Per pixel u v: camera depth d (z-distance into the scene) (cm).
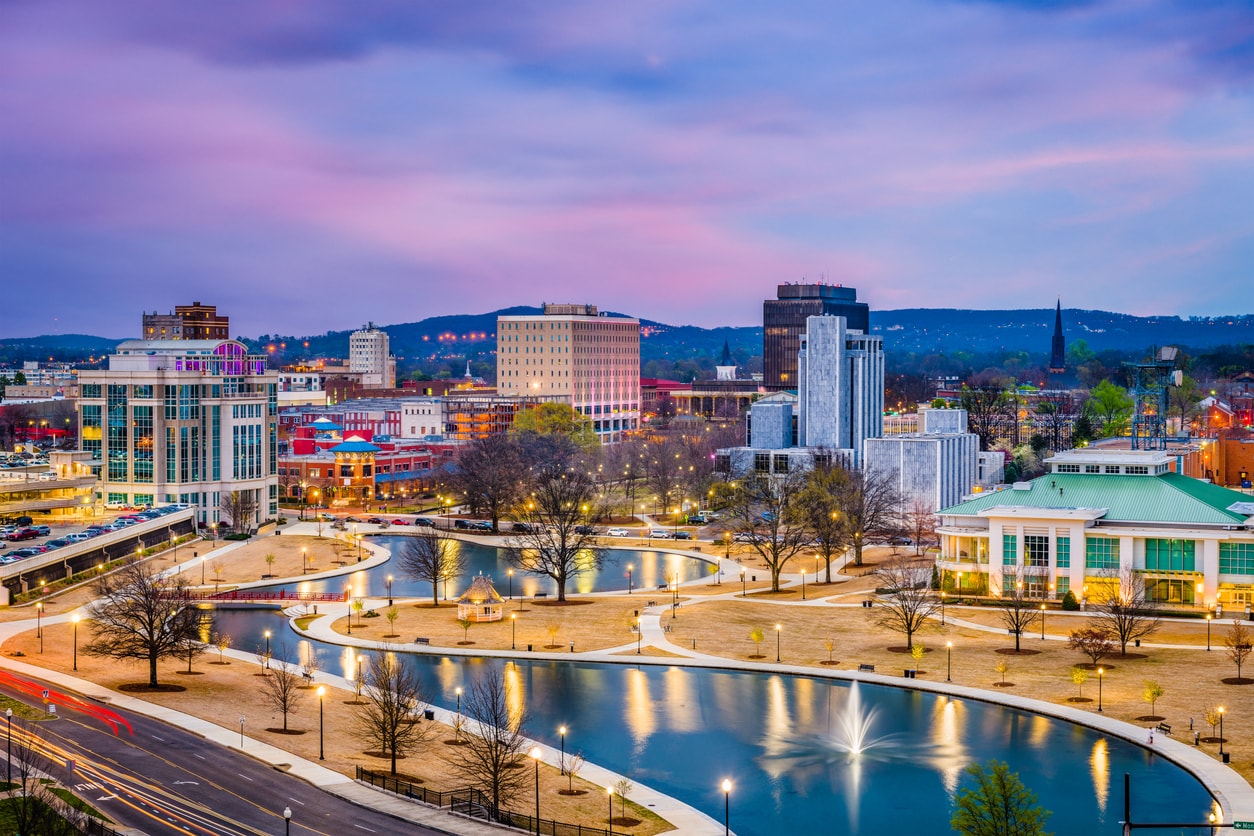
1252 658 18762
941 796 13788
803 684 18262
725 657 19712
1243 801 13188
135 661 18625
